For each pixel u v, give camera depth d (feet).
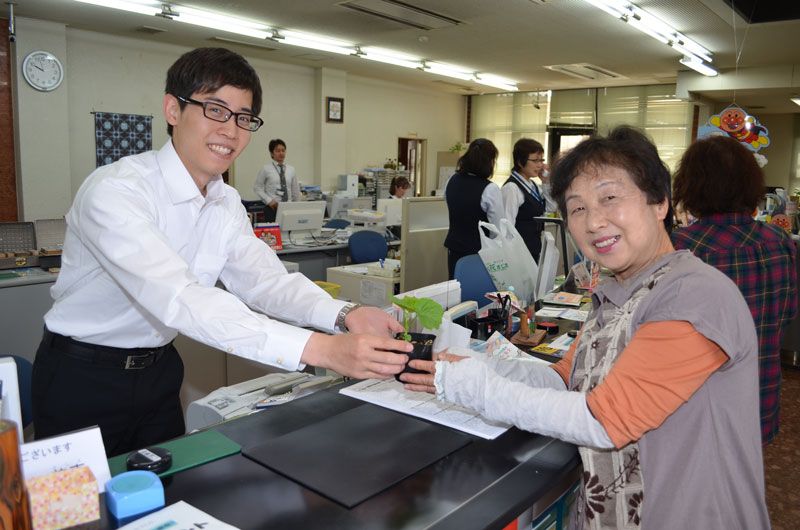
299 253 16.92
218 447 3.44
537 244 12.63
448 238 13.00
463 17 19.92
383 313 4.41
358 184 32.68
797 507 8.64
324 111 31.09
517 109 39.04
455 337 5.16
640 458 3.20
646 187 3.25
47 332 4.78
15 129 21.24
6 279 10.46
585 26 20.65
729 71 28.07
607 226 3.29
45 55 21.11
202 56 4.11
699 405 3.09
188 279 3.73
